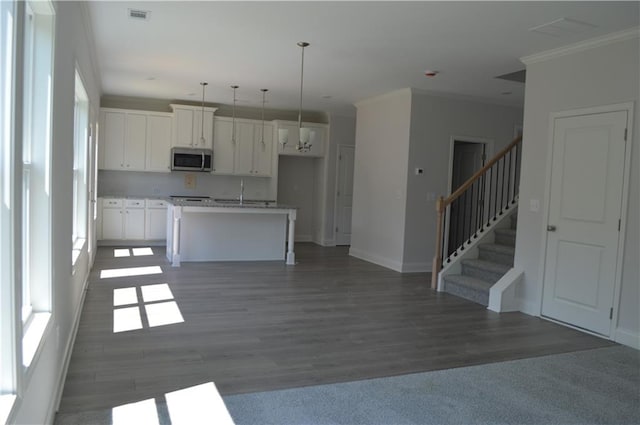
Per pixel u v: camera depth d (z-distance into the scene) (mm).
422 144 7164
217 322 4332
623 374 3479
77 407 2650
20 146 1568
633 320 4125
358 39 4793
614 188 4289
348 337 4078
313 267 7285
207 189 9539
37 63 2252
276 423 2574
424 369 3441
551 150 4887
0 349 1538
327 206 9789
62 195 2809
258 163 9492
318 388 3035
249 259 7684
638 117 4117
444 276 5992
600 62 4422
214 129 9125
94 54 5605
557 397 3057
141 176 9078
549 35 4406
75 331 3828
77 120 4859
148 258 7367
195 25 4570
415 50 5105
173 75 6801
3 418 1357
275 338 3973
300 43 4996
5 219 1516
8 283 1531
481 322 4703
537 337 4301
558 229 4809
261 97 8305
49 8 2205
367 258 8094
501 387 3180
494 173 7688
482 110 7543
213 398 2834
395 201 7371
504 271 5449
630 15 3852
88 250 5703
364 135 8297
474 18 4082
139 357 3426
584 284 4543
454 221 8312
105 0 3986
